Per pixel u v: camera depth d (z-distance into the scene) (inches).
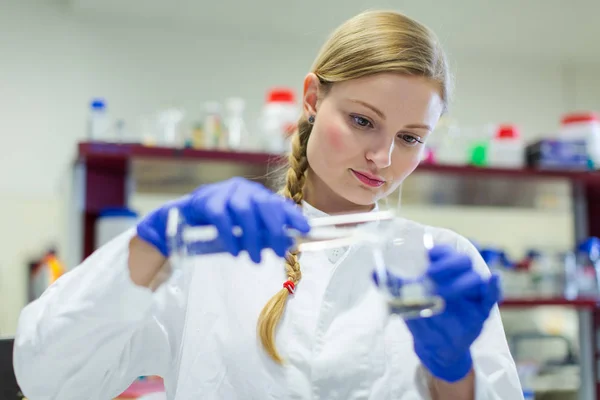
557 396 90.4
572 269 89.9
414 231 39.0
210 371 34.6
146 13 97.5
